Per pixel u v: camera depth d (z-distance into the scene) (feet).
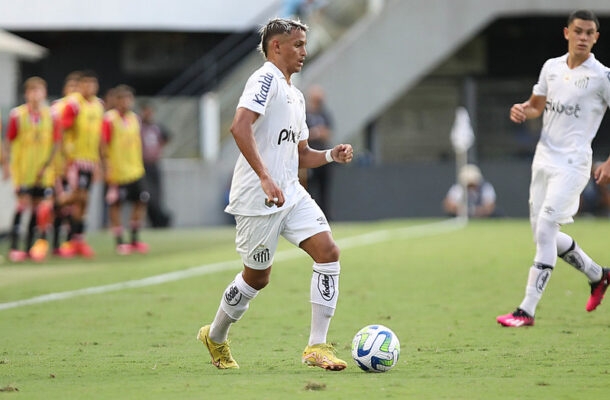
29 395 73.72
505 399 70.38
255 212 83.87
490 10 329.31
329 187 298.56
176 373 84.43
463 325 112.57
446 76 361.92
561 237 114.11
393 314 122.31
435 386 75.56
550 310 124.06
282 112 84.07
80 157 211.41
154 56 345.72
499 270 170.09
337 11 337.93
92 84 211.41
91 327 115.14
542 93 114.83
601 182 111.14
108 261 203.21
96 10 329.72
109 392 74.59
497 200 337.11
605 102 112.27
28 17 327.67
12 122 207.31
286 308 128.77
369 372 83.15
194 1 334.03
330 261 84.38
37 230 210.18
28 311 129.29
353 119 325.01
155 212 304.09
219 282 158.92
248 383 77.30
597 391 73.41
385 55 326.24
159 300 138.62
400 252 204.33
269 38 85.35
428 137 360.89
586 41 110.52
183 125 313.32
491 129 364.17
